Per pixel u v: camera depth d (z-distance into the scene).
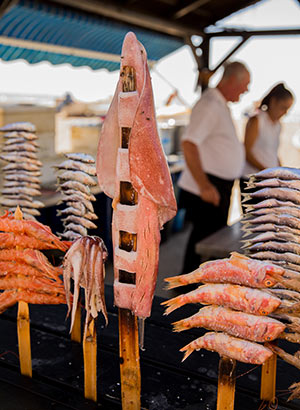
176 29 5.73
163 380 1.40
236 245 2.62
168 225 5.88
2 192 1.76
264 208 1.17
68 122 4.14
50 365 1.48
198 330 1.70
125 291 1.16
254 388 1.35
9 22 4.07
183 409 1.25
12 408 1.27
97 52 5.48
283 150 10.38
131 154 1.07
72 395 1.34
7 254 1.34
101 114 4.95
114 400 1.31
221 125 3.31
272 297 0.99
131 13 4.70
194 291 1.10
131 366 1.19
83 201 1.48
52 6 4.23
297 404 1.27
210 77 6.37
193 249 3.69
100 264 1.18
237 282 1.03
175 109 6.44
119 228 1.14
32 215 1.76
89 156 1.46
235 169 3.46
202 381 1.39
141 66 1.05
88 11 4.66
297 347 1.56
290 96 3.35
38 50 4.91
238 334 1.04
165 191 1.09
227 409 1.13
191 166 3.34
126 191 1.11
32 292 1.36
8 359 1.54
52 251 1.62
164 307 1.88
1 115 3.17
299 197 1.11
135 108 1.06
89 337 1.26
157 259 1.12
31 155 1.71
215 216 3.53
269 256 1.17
